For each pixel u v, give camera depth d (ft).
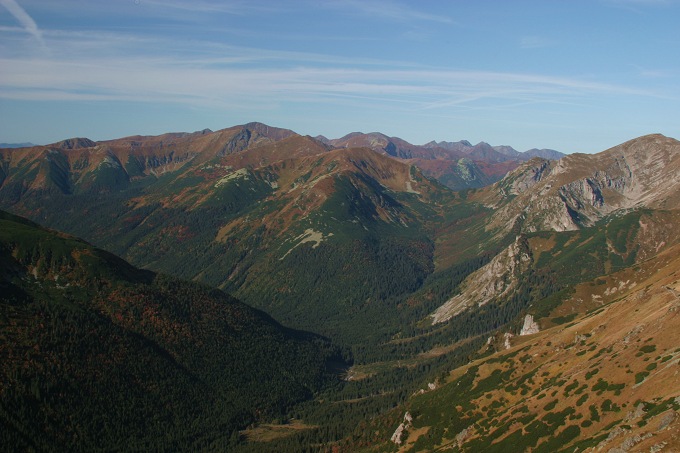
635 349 614.34
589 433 539.29
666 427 412.57
